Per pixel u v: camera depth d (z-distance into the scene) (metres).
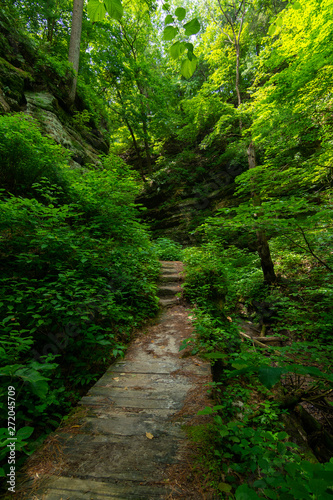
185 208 15.01
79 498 1.29
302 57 4.26
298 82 4.26
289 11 4.32
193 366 2.62
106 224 4.93
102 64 14.52
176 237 13.92
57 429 1.80
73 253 3.62
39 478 1.42
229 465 1.60
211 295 4.65
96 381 2.54
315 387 2.84
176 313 4.23
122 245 4.98
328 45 3.89
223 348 3.18
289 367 0.85
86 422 1.86
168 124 15.81
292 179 5.08
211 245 6.66
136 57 16.67
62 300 2.60
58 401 2.11
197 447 1.60
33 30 10.78
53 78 9.60
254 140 5.77
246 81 13.64
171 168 16.45
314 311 4.82
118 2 0.91
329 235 5.04
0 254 3.31
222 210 3.19
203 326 3.40
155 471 1.44
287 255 6.96
